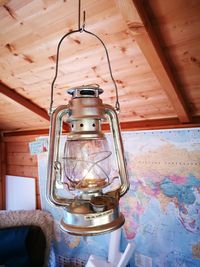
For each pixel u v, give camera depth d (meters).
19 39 0.97
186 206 1.29
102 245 1.62
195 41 0.78
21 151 2.14
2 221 1.67
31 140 2.03
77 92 0.47
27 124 1.97
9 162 2.27
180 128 1.28
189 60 0.86
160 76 0.89
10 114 1.78
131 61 0.96
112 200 0.47
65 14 0.81
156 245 1.40
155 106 1.26
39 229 1.67
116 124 0.53
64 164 0.50
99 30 0.84
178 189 1.31
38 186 2.02
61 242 1.83
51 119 0.48
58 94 1.35
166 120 1.36
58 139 0.49
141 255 1.46
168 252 1.36
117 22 0.80
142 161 1.43
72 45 0.94
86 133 0.45
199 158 1.23
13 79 1.27
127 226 1.50
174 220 1.33
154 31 0.77
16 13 0.85
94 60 1.00
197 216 1.25
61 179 0.50
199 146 1.23
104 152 0.51
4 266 1.46
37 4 0.80
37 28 0.90
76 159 0.49
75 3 0.76
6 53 1.07
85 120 0.45
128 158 1.48
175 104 1.08
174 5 0.68
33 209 2.03
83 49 0.95
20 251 1.52
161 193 1.37
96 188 0.47
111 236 1.48
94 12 0.78
